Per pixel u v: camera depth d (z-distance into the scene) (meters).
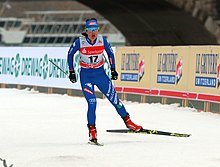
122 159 18.50
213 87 35.00
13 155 19.16
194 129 27.05
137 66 41.91
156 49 40.19
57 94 47.69
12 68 53.12
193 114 34.03
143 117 31.97
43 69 49.41
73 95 47.94
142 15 112.00
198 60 36.50
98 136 23.98
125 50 43.12
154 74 40.34
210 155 19.44
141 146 21.30
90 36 22.44
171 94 38.75
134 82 42.16
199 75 36.34
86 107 37.31
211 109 36.09
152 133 23.50
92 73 22.61
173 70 38.66
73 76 23.14
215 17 102.25
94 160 18.23
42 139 23.08
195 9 100.81
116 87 43.84
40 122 28.78
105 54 43.88
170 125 28.55
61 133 24.94
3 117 30.86
